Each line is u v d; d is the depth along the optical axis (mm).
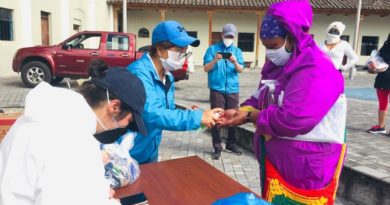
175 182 2088
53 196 1030
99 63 1666
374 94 11375
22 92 9781
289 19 1937
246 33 24547
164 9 22297
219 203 1450
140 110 1605
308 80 1853
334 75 1887
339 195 3877
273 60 2146
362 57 25312
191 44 2367
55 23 16141
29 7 13711
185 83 13852
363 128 6301
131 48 11086
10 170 1087
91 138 1182
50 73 10898
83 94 1532
